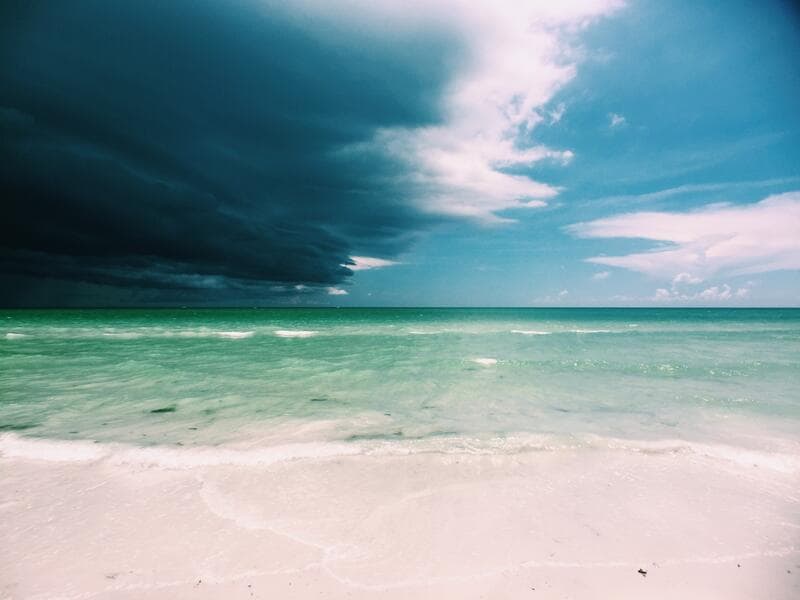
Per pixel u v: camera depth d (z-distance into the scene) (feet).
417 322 150.51
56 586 9.85
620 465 17.57
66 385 33.91
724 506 14.10
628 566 10.80
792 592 9.87
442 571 10.55
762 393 31.94
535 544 11.76
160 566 10.64
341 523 12.84
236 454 18.49
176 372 40.34
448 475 16.47
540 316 244.42
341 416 25.20
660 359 51.11
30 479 15.80
